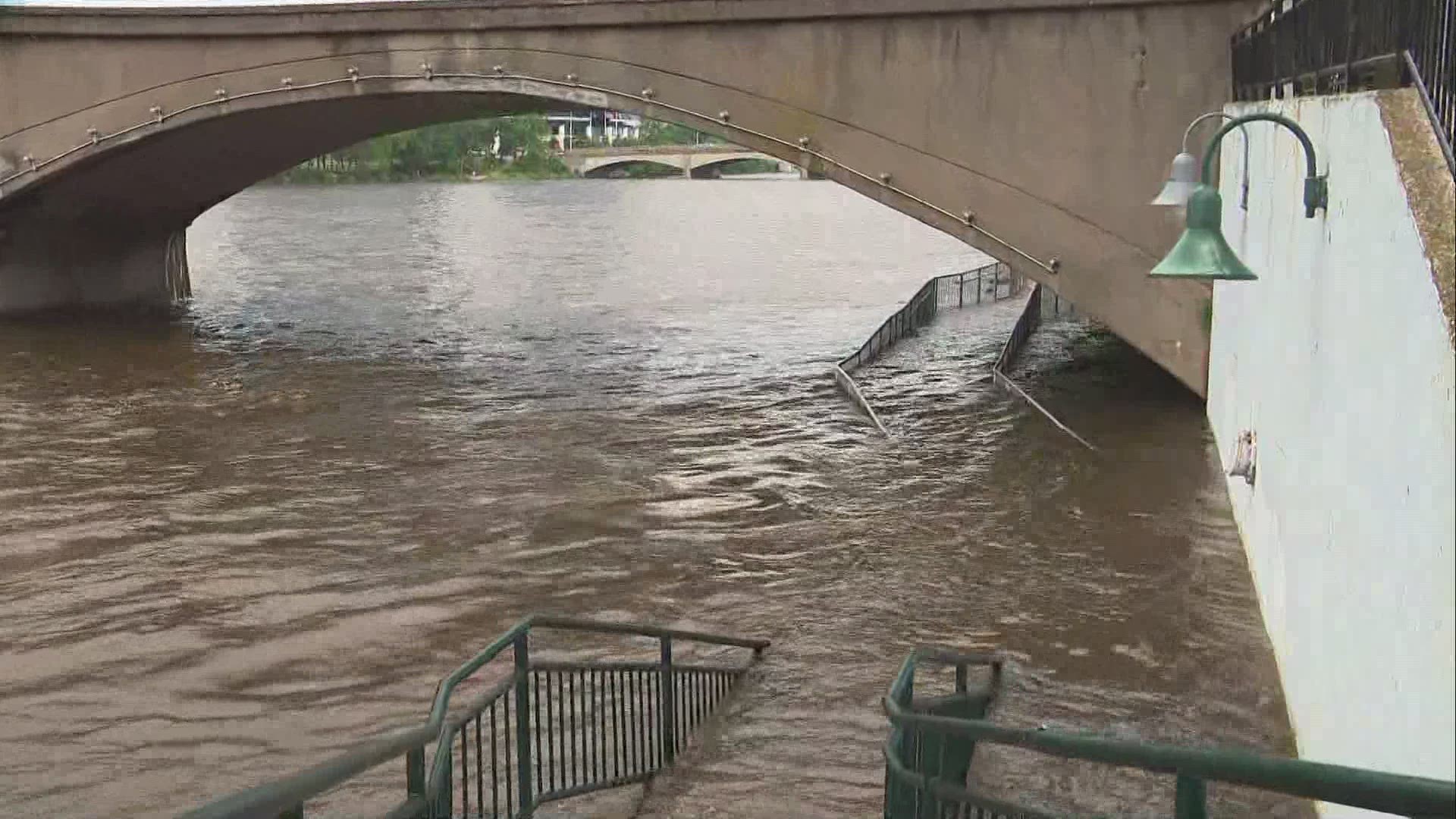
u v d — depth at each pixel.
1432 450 4.91
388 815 4.43
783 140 23.12
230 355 30.62
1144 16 20.62
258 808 2.93
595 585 14.75
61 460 20.47
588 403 25.30
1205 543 15.28
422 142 142.38
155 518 17.42
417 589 14.64
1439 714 4.70
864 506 17.73
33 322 34.19
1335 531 7.40
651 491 18.73
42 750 10.65
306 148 33.31
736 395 26.16
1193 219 7.63
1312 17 11.36
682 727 10.39
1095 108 21.14
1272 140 11.69
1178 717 10.53
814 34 22.62
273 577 15.08
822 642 12.77
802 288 50.47
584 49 24.14
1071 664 11.90
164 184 34.00
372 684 11.98
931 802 5.05
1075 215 21.58
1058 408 23.14
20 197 29.44
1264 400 12.08
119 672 12.31
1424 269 5.15
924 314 37.72
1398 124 6.10
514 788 9.32
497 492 18.70
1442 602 4.70
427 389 26.64
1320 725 7.81
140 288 39.62
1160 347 21.33
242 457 20.70
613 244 72.94
